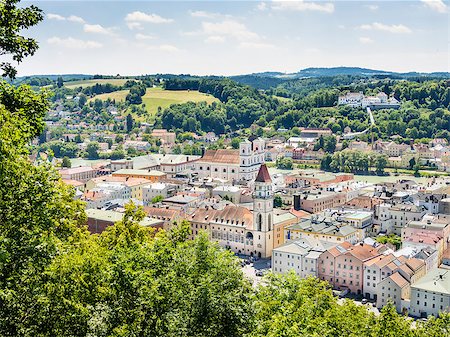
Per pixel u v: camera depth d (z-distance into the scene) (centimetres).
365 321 10231
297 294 10688
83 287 7350
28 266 6125
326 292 11150
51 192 6488
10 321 6012
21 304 6119
